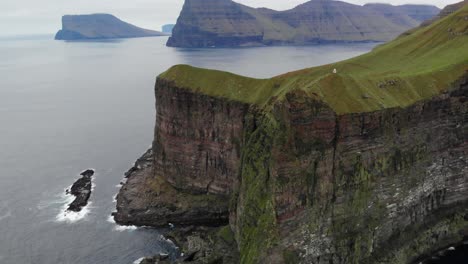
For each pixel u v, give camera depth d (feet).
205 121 408.67
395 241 327.47
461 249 336.29
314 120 286.25
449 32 506.48
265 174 302.66
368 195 311.68
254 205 305.32
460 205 359.66
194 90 412.98
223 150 402.52
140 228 380.37
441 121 343.26
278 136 289.74
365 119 302.86
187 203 407.44
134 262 330.75
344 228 305.32
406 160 327.47
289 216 286.66
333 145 296.10
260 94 389.39
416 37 543.80
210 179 416.26
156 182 443.32
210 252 328.08
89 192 444.96
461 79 353.92
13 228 380.58
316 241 298.15
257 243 294.25
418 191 337.93
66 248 350.23
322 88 311.88
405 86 349.82
